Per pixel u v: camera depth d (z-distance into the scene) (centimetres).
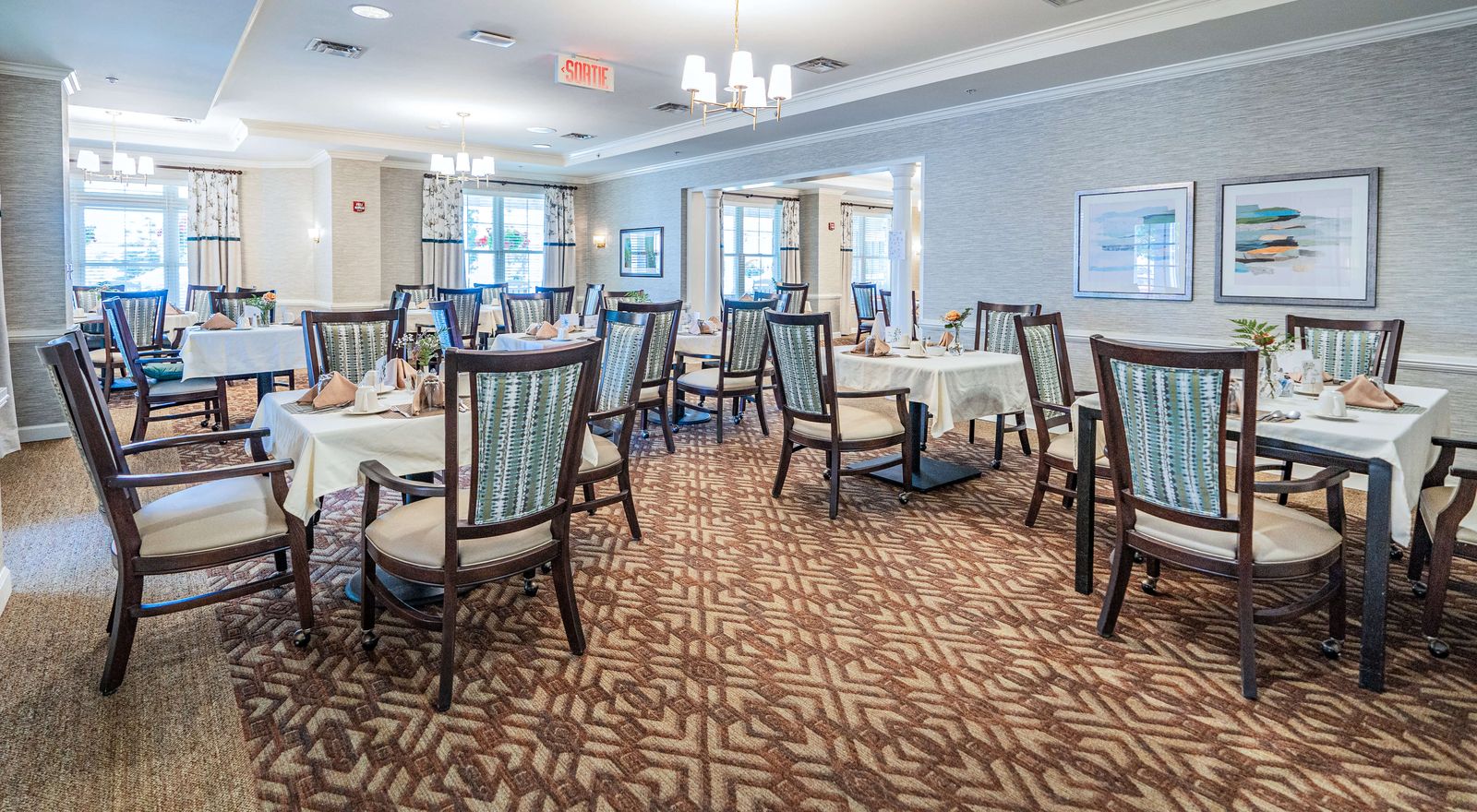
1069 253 610
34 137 542
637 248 1113
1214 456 221
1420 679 232
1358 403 287
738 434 605
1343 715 214
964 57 571
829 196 1397
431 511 243
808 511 402
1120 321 585
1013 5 474
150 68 567
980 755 197
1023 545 351
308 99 741
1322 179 481
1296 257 496
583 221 1214
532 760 193
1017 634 264
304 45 571
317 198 1046
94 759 192
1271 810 176
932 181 703
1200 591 298
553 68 625
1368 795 181
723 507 409
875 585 305
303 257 1078
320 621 269
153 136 928
